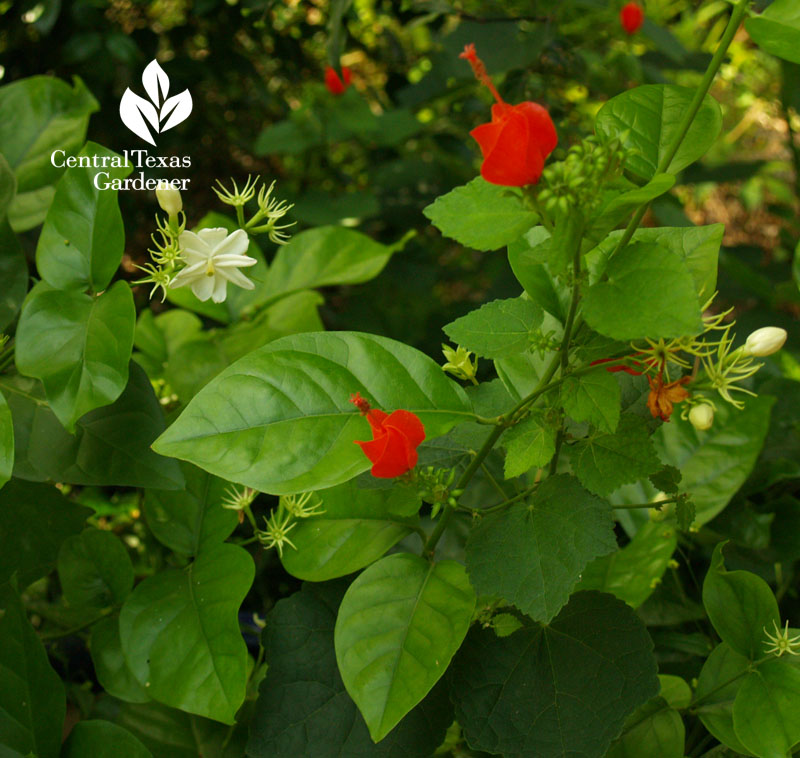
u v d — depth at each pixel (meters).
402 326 1.02
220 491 0.50
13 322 0.52
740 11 0.38
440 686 0.46
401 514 0.44
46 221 0.46
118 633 0.50
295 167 1.13
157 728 0.51
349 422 0.42
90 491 0.68
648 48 0.96
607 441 0.42
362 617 0.43
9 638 0.46
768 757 0.42
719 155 1.65
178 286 0.43
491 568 0.41
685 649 0.53
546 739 0.43
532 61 0.78
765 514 0.57
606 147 0.38
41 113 0.56
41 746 0.46
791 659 0.45
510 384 0.46
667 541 0.53
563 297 0.43
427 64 1.10
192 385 0.60
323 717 0.45
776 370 0.65
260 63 1.09
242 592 0.46
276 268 0.65
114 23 0.92
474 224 0.38
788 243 1.30
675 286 0.36
